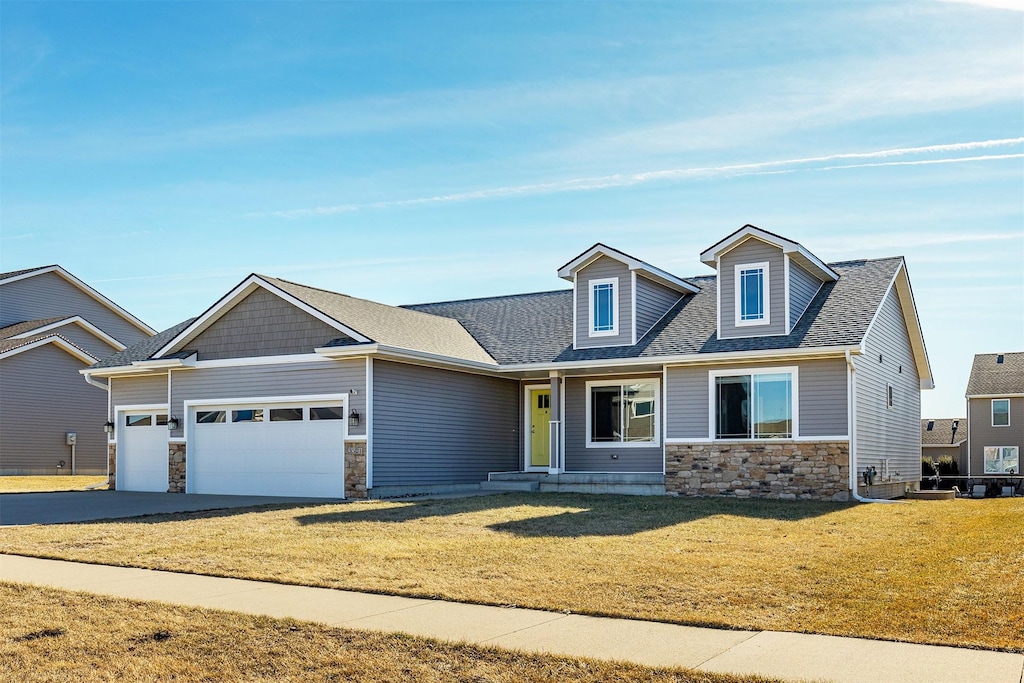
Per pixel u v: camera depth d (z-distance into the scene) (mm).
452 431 23719
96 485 27094
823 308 22375
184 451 24016
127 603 9344
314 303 22281
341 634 8141
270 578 10656
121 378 26312
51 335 34906
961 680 6594
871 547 12461
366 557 11961
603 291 24078
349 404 21312
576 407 24938
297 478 22062
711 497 21000
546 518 16000
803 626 8156
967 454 51406
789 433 20719
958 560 11008
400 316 25047
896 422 25094
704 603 9133
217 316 23656
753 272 21969
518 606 9195
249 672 7215
